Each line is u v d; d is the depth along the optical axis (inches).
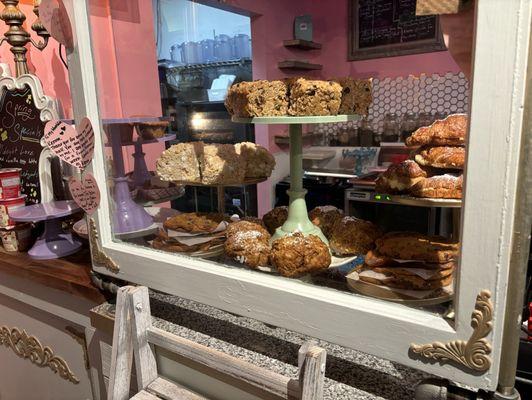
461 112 30.3
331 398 29.2
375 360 33.0
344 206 37.1
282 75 40.8
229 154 42.1
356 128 36.9
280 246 32.1
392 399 28.9
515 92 19.8
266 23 40.8
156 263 38.1
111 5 45.2
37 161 61.2
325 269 32.0
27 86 59.0
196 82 48.6
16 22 58.7
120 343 36.7
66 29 40.0
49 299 54.3
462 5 21.5
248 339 36.8
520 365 33.8
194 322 40.1
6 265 55.4
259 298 31.3
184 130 49.8
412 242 27.7
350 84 34.3
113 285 43.8
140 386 37.7
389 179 31.4
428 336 24.1
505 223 21.1
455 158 28.5
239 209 44.6
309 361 26.3
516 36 19.3
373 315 25.9
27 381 63.8
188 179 43.3
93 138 41.3
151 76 49.9
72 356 54.6
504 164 20.6
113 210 43.8
